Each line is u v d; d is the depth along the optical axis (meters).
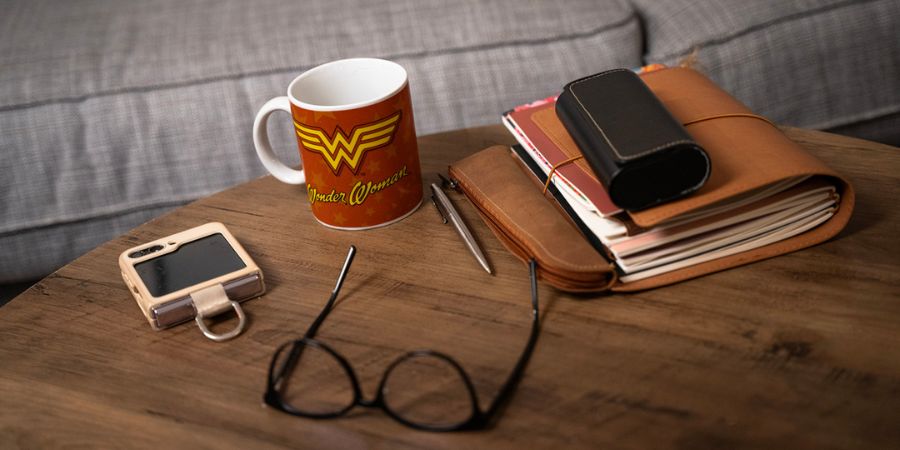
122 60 1.31
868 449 0.48
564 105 0.69
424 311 0.62
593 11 1.37
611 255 0.63
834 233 0.65
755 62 1.36
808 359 0.55
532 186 0.71
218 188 1.34
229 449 0.51
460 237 0.71
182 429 0.53
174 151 1.30
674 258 0.63
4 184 1.28
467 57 1.33
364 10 1.38
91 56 1.32
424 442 0.51
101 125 1.28
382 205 0.72
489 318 0.61
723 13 1.36
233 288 0.64
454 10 1.37
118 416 0.55
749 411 0.51
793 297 0.60
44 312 0.66
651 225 0.59
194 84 1.29
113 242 0.75
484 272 0.66
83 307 0.66
